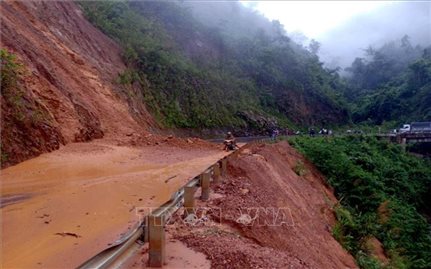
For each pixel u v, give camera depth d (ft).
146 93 123.24
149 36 156.76
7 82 48.65
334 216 73.67
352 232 69.41
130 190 36.52
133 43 135.54
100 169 47.47
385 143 161.89
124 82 106.42
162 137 83.56
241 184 43.55
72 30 99.81
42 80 62.80
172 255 19.94
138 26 154.71
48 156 50.85
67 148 57.21
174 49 174.60
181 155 67.26
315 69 303.48
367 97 334.85
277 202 45.78
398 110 292.20
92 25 122.52
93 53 103.55
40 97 59.62
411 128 204.54
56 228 24.67
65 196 33.04
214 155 70.95
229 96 185.57
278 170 73.67
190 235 22.99
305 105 255.09
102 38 119.14
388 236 78.95
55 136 55.47
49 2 95.61
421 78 295.28
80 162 50.55
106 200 32.17
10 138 45.50
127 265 18.65
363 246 64.64
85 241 22.43
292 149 105.60
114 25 136.26
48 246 21.59
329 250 48.62
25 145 47.98
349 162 109.50
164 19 194.80
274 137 129.39
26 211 28.30
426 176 139.13
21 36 68.03
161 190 37.01
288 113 236.02
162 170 49.57
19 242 22.15
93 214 27.99
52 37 85.05
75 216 27.40
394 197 108.47
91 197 33.04
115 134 77.20
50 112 58.80
